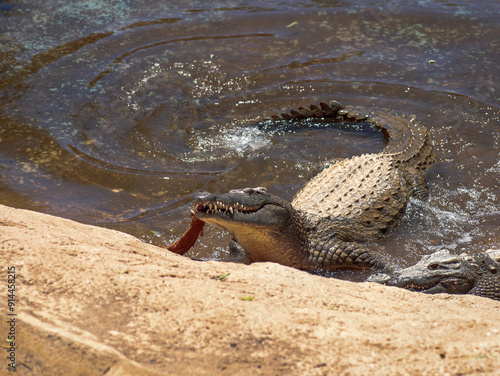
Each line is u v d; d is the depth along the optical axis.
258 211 14.34
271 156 21.00
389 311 8.06
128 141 21.95
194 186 18.97
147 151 21.31
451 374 6.08
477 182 18.80
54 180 19.14
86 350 6.11
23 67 27.52
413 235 16.53
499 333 7.31
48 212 17.05
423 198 18.03
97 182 19.12
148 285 7.74
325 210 16.38
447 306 8.91
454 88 25.30
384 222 16.69
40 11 33.56
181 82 26.67
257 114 24.44
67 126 22.78
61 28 31.61
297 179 19.56
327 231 15.71
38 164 20.11
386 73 26.89
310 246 15.48
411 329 7.25
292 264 15.51
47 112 23.83
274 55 28.88
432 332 7.20
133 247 10.50
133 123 23.30
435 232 16.53
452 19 31.17
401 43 29.36
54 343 6.29
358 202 16.88
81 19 32.75
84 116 23.62
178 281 8.04
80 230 11.19
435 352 6.60
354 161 19.06
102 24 32.22
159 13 33.59
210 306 7.33
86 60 28.34
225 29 31.48
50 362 6.20
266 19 32.47
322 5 33.81
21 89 25.59
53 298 7.34
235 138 22.47
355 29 30.95
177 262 9.64
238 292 7.94
